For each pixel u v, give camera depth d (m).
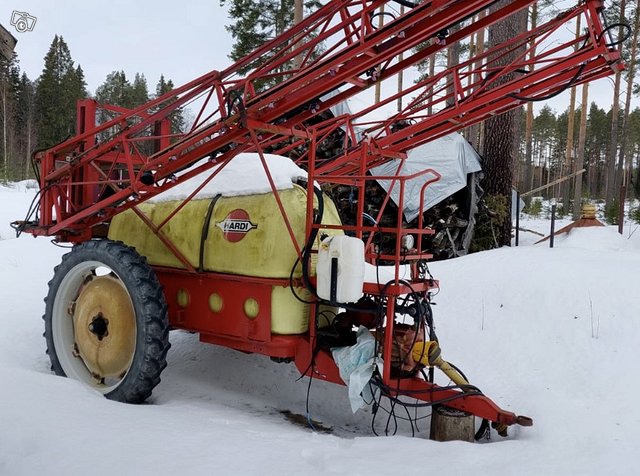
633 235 11.53
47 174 4.79
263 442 2.96
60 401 3.25
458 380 3.63
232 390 4.62
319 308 4.02
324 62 3.52
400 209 3.46
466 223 10.34
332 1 3.53
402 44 3.33
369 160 4.92
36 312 6.53
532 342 5.02
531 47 4.07
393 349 3.69
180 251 4.29
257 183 4.10
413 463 2.77
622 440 3.15
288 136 4.14
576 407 3.68
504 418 3.29
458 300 6.09
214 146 3.96
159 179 4.22
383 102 4.70
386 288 3.49
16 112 51.03
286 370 4.95
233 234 4.02
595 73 3.88
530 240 12.51
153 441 2.78
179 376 4.84
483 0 3.04
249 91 3.86
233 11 24.86
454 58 17.08
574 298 5.51
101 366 4.25
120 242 4.20
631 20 23.97
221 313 4.08
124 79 55.34
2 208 17.19
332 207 4.53
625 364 4.36
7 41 3.08
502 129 10.82
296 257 3.80
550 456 2.96
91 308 4.32
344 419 4.18
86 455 2.54
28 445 2.63
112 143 4.33
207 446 2.79
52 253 9.80
